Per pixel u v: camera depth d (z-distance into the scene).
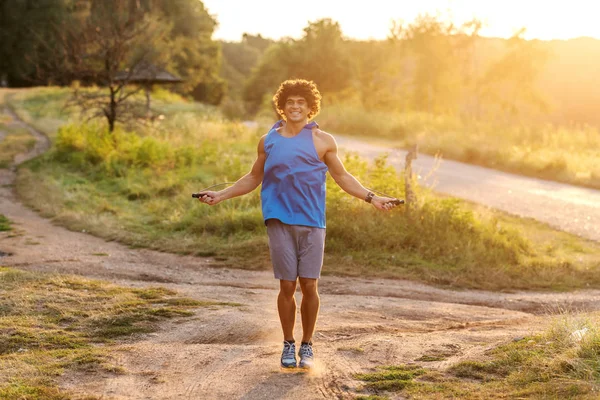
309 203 4.09
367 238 10.44
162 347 4.82
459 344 5.00
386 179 11.88
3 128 30.28
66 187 16.11
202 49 78.19
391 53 53.03
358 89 55.53
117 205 14.33
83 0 35.44
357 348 4.77
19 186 16.56
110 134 20.84
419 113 32.22
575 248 11.62
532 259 10.47
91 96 22.25
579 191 17.19
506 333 5.56
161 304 6.48
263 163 4.32
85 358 4.45
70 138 21.47
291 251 4.11
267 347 4.86
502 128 27.80
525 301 8.41
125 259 9.80
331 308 7.06
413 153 11.42
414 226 10.77
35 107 39.22
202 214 12.28
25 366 4.28
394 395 3.74
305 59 59.66
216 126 25.45
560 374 3.83
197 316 6.03
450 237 10.59
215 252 10.34
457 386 3.81
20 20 66.25
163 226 12.16
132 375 4.19
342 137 28.81
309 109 4.19
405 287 8.79
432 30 41.00
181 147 19.08
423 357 4.57
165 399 3.76
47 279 7.14
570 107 56.03
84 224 12.23
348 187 4.19
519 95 39.06
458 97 41.56
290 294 4.21
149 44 24.19
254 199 12.84
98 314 5.89
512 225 12.98
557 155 20.64
